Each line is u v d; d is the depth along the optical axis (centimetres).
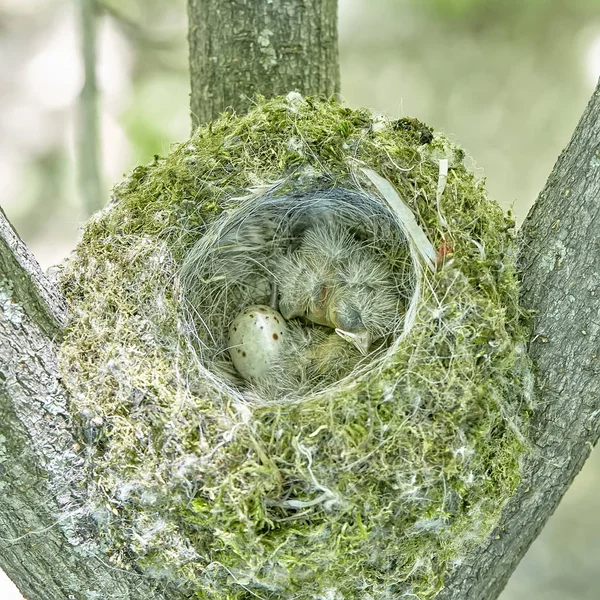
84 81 31
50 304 20
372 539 19
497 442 20
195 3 26
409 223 21
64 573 20
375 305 25
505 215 21
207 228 22
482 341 20
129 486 19
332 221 26
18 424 19
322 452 19
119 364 20
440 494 19
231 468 19
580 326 20
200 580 19
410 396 19
